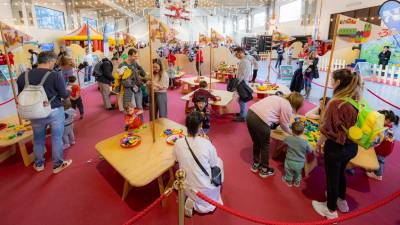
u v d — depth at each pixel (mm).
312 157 2996
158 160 2568
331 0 12430
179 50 15023
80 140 4027
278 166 3230
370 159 2689
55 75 2746
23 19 10977
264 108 2746
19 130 3348
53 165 3016
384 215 2328
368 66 9328
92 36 12617
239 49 4691
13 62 7965
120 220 2287
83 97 7008
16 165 3211
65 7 14688
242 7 20562
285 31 17125
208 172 2205
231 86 5895
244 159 3422
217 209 2402
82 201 2539
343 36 2734
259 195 2646
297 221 2289
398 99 6379
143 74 4281
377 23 9773
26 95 2594
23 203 2504
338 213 2367
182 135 3092
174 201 2535
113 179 2922
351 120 1911
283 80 9016
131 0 16156
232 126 4711
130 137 3027
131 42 11109
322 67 12375
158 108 4215
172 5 14062
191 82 6910
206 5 19734
